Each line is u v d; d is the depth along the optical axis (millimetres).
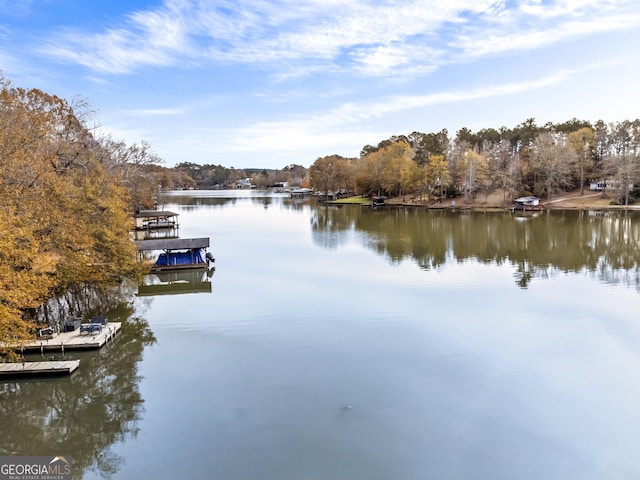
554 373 16188
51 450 12453
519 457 11477
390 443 12062
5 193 17812
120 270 28672
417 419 13227
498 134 132250
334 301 25406
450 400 14320
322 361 17422
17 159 19312
